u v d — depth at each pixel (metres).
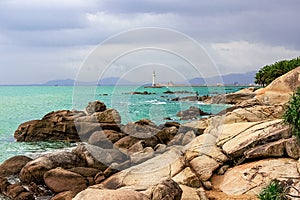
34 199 11.19
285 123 10.50
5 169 13.33
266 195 8.00
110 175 11.98
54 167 12.55
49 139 21.44
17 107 44.53
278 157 10.45
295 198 8.09
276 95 18.00
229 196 9.48
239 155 11.05
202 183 10.19
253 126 12.27
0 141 21.62
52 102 52.47
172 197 8.55
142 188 9.59
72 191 10.99
